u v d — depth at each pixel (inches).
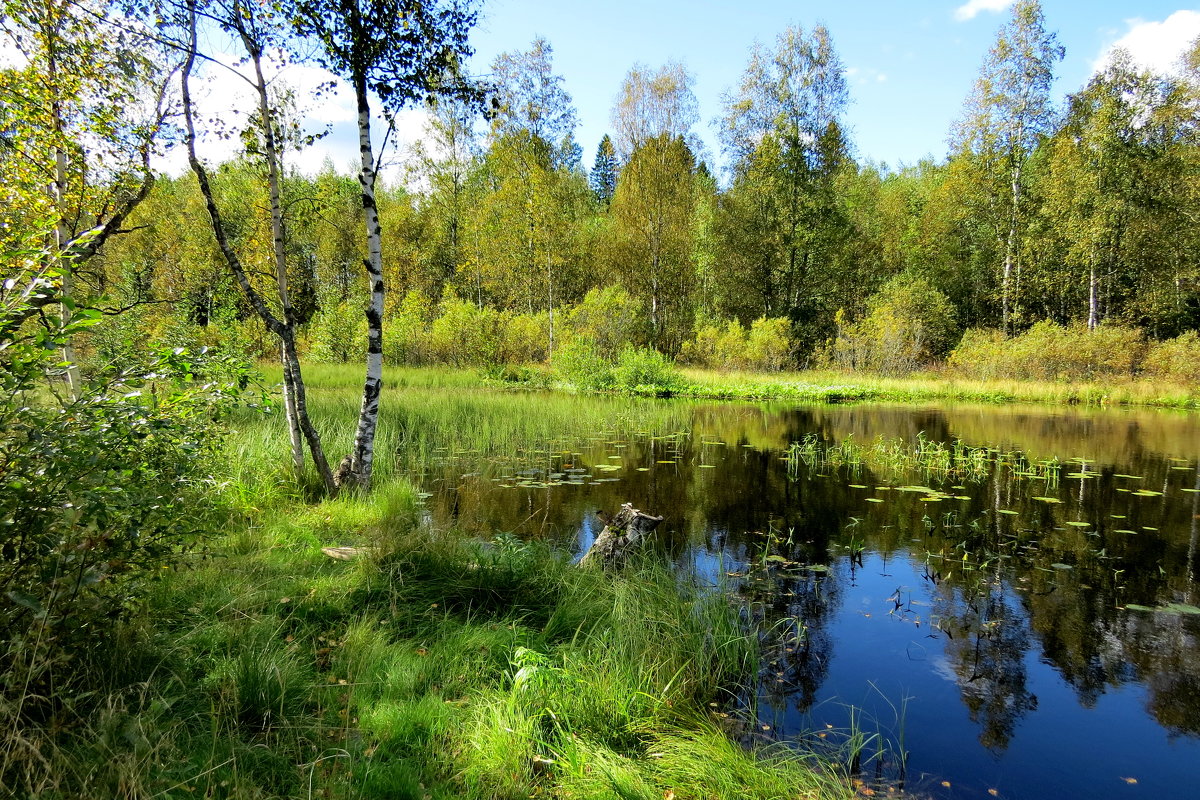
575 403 599.5
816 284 1061.1
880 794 94.6
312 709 98.0
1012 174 930.7
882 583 182.9
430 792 82.4
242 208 463.8
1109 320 891.4
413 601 141.5
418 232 1219.2
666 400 701.3
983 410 651.5
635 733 102.3
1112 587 181.2
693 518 248.1
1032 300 1032.8
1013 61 884.6
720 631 140.3
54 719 78.1
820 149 998.4
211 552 133.1
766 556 203.0
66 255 91.6
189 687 97.2
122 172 252.2
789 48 981.8
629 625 130.7
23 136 217.3
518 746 91.6
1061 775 101.1
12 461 80.0
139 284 544.1
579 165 1389.0
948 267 1130.0
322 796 77.0
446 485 290.2
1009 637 150.0
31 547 82.7
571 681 108.1
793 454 375.9
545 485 292.5
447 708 100.7
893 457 364.2
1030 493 292.5
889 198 1290.6
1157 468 351.9
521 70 862.5
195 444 110.9
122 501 88.2
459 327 872.9
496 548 181.6
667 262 1098.7
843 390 775.7
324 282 1138.7
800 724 113.7
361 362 863.1
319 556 168.1
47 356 85.5
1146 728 114.7
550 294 919.0
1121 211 856.3
